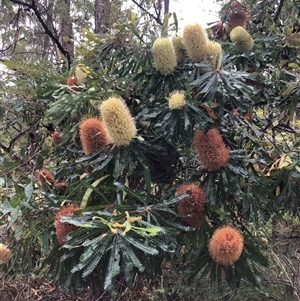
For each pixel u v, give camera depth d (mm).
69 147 2637
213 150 1830
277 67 2627
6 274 2834
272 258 3471
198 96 2004
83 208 1703
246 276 1877
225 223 1935
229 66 2051
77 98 2207
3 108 3035
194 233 1902
